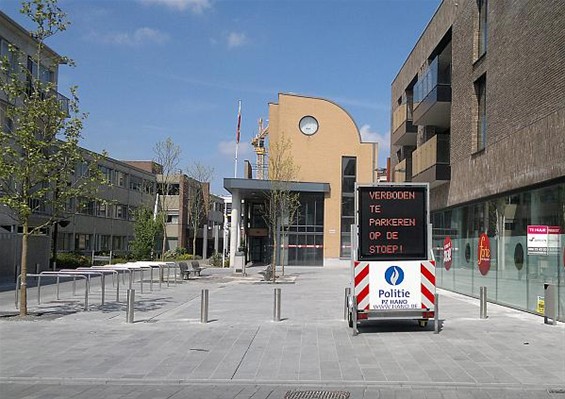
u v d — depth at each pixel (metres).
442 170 22.50
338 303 18.23
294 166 46.94
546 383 7.92
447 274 23.41
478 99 19.73
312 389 7.82
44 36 14.83
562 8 12.99
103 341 11.13
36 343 10.93
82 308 16.36
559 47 13.11
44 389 7.86
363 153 50.62
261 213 56.41
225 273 38.53
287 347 10.52
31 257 32.47
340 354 9.91
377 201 12.04
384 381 8.06
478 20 19.73
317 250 49.22
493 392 7.59
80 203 15.40
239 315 15.00
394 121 33.78
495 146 17.28
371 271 11.88
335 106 50.69
